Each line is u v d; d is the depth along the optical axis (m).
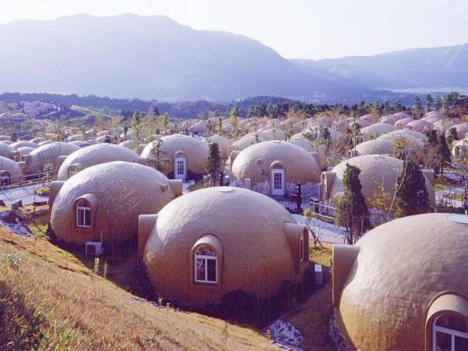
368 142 60.69
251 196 27.42
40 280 12.83
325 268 28.58
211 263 23.94
